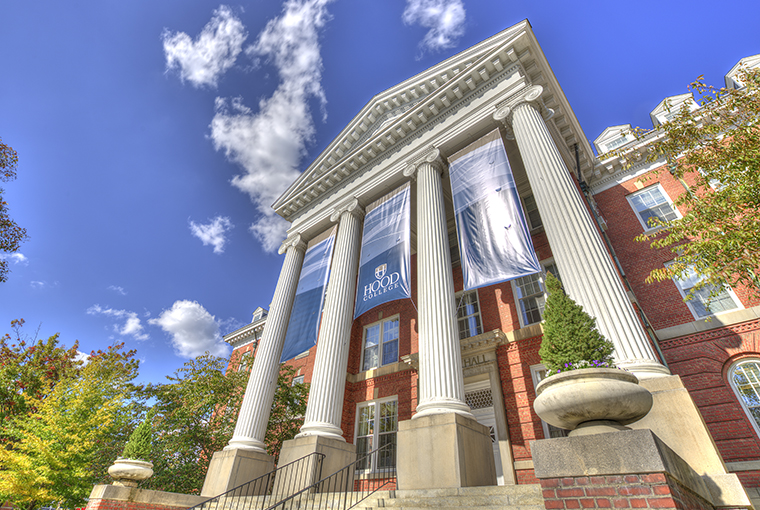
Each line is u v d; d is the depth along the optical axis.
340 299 15.41
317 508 9.43
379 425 16.75
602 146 20.00
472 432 9.16
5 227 18.20
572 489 3.82
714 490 5.19
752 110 8.53
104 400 16.38
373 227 15.80
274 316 17.95
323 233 19.45
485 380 14.62
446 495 7.44
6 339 20.75
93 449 14.68
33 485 12.81
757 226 7.54
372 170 18.81
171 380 18.70
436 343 10.55
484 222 11.73
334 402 13.04
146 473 10.80
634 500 3.44
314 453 11.21
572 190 10.70
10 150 18.34
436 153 15.70
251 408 14.74
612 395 4.31
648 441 3.63
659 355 11.94
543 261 15.94
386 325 19.98
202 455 17.39
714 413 10.70
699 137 9.23
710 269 8.37
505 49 14.84
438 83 18.48
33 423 14.23
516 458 12.41
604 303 8.32
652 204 15.63
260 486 12.98
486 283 10.49
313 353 23.28
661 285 13.46
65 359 21.03
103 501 9.78
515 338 14.39
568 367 5.02
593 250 9.28
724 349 11.45
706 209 8.55
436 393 9.77
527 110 13.51
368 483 14.97
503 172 12.35
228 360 19.84
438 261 12.29
